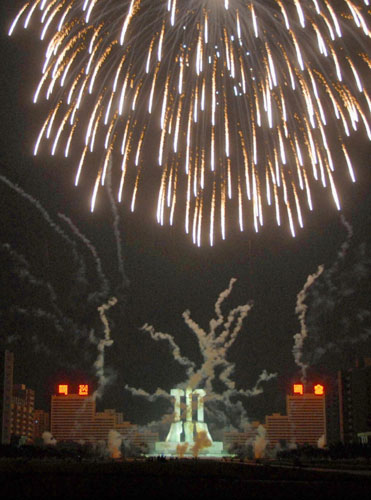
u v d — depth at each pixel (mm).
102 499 54375
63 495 56781
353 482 74875
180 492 60906
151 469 103438
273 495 58688
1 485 65500
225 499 55375
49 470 95375
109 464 127188
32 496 55625
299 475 88438
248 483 72938
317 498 56188
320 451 190625
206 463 144375
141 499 54812
